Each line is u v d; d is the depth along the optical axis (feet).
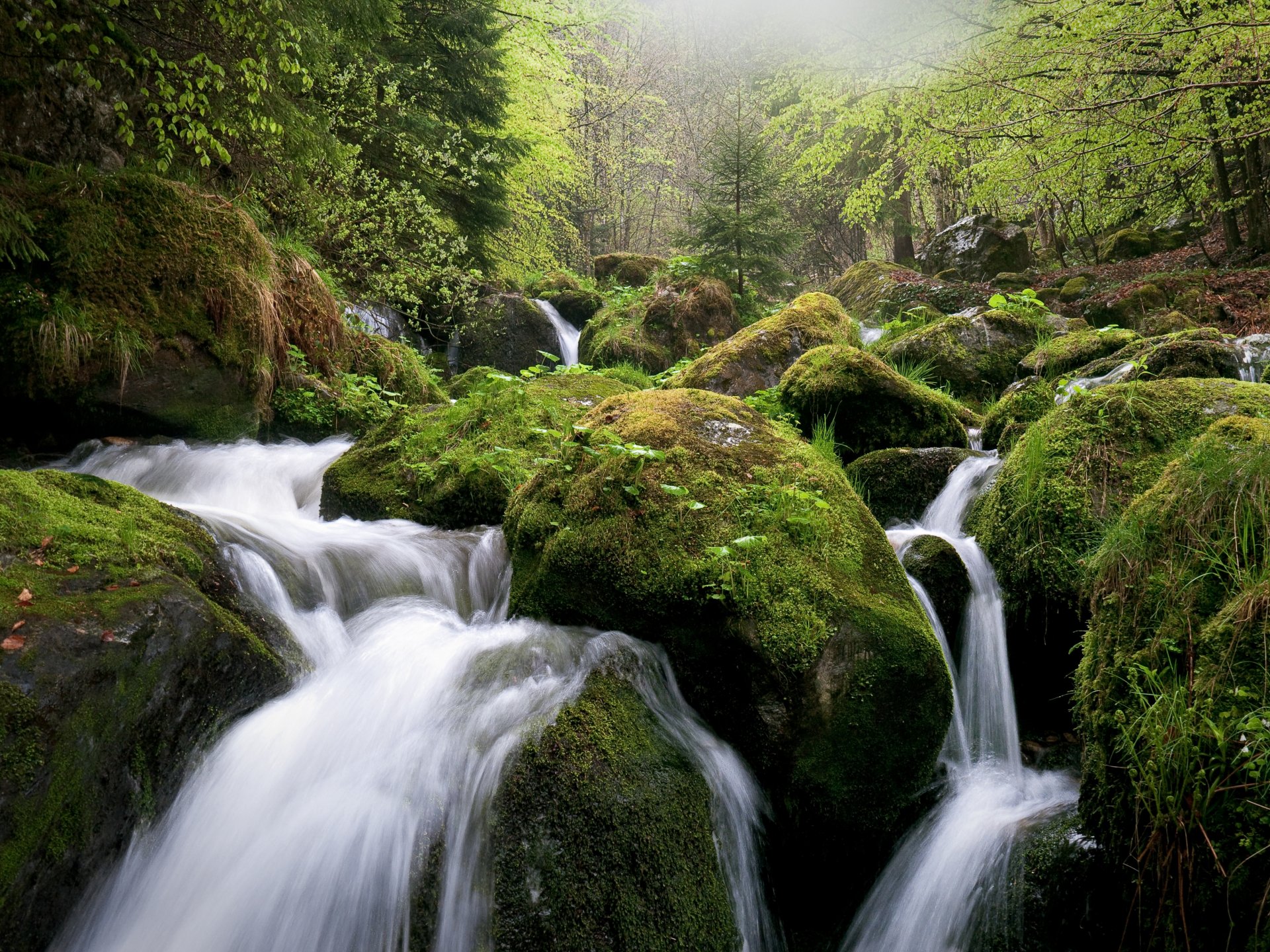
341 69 34.01
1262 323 32.76
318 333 22.91
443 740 8.79
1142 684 8.00
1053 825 9.04
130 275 17.58
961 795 10.37
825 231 99.04
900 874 9.71
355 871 7.90
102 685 7.52
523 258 61.11
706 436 12.53
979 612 12.19
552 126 63.62
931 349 26.61
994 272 57.41
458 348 41.06
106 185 17.93
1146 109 35.99
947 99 38.37
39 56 20.01
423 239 37.73
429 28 42.14
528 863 7.79
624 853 8.11
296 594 11.27
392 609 11.84
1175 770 7.14
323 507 16.42
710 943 8.39
